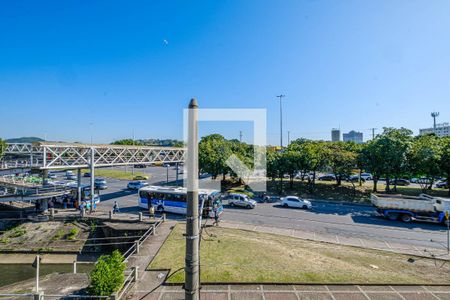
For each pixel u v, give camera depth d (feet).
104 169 255.91
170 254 55.01
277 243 63.62
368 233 75.31
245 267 48.96
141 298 39.70
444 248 63.57
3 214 92.63
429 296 40.63
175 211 94.89
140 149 125.80
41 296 37.73
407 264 53.31
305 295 40.45
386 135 119.55
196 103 21.39
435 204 83.97
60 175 208.64
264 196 118.83
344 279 44.88
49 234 81.10
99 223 83.46
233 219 88.38
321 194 132.46
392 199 88.74
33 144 86.58
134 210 98.89
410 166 117.19
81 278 46.70
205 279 44.19
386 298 39.99
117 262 40.86
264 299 39.34
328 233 75.10
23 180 109.09
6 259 72.08
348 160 128.77
